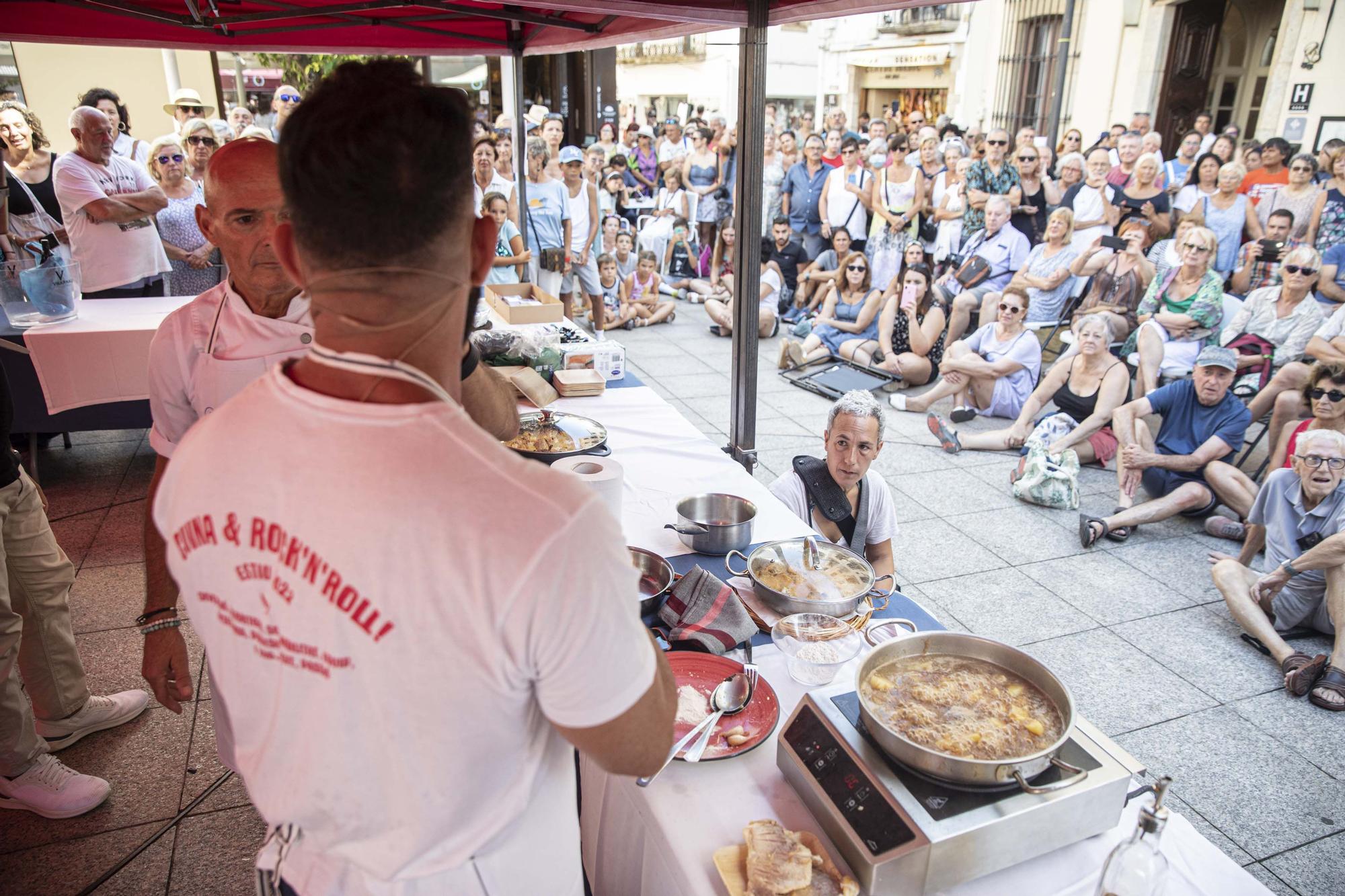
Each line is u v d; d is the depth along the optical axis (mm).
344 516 601
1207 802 2252
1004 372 5082
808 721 1159
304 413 625
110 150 4230
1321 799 2266
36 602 2141
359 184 579
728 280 7871
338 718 653
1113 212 5520
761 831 1040
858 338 6008
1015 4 11422
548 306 3514
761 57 2496
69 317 3605
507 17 3266
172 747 2322
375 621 607
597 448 2451
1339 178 4898
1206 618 3113
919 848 951
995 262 5688
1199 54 9758
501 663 619
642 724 687
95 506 3748
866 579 1678
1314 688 2658
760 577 1688
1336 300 4375
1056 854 1068
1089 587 3330
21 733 2012
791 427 5020
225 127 6504
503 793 708
